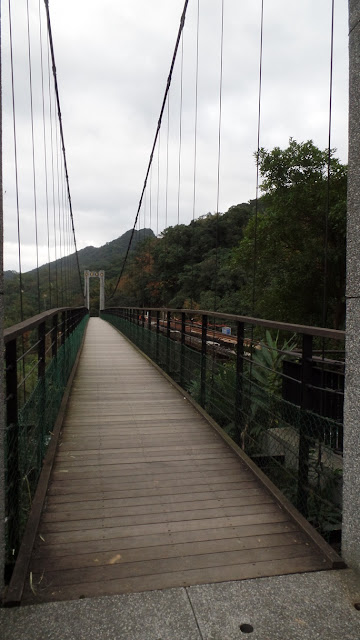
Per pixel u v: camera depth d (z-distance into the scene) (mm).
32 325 2012
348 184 1531
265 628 1268
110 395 4395
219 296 19469
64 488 2236
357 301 1477
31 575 1504
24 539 1703
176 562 1599
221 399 3664
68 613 1319
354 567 1538
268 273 11352
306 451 2012
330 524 2215
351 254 1514
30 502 2059
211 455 2746
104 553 1654
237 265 12477
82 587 1445
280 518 1955
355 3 1472
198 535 1797
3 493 1386
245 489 2260
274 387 3889
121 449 2826
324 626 1276
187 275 27156
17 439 1709
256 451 3057
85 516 1948
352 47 1493
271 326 2312
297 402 3410
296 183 10438
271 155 10508
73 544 1716
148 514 1975
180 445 2920
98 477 2381
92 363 6656
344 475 1583
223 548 1699
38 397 2363
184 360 4785
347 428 1556
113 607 1350
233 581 1487
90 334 13641
